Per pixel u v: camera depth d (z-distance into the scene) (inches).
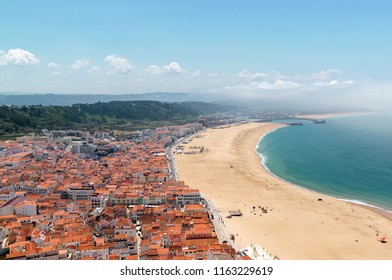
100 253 6643.7
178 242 7101.4
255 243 7726.4
